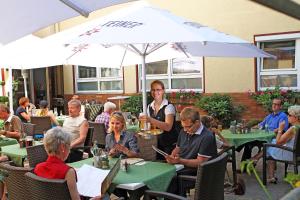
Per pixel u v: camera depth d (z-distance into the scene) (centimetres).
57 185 264
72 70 1281
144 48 552
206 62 1013
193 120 385
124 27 405
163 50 639
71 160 510
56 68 1305
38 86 1310
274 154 539
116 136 441
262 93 926
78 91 1283
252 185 541
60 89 1311
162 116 455
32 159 414
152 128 459
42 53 565
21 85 1235
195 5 1010
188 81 1062
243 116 957
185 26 425
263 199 477
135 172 348
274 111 660
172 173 356
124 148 416
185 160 376
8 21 254
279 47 927
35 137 637
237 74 970
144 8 482
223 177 323
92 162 396
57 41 437
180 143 408
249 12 941
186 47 598
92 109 1006
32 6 240
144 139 443
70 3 220
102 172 343
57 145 287
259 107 937
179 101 1048
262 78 951
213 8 988
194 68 1048
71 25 1207
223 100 948
